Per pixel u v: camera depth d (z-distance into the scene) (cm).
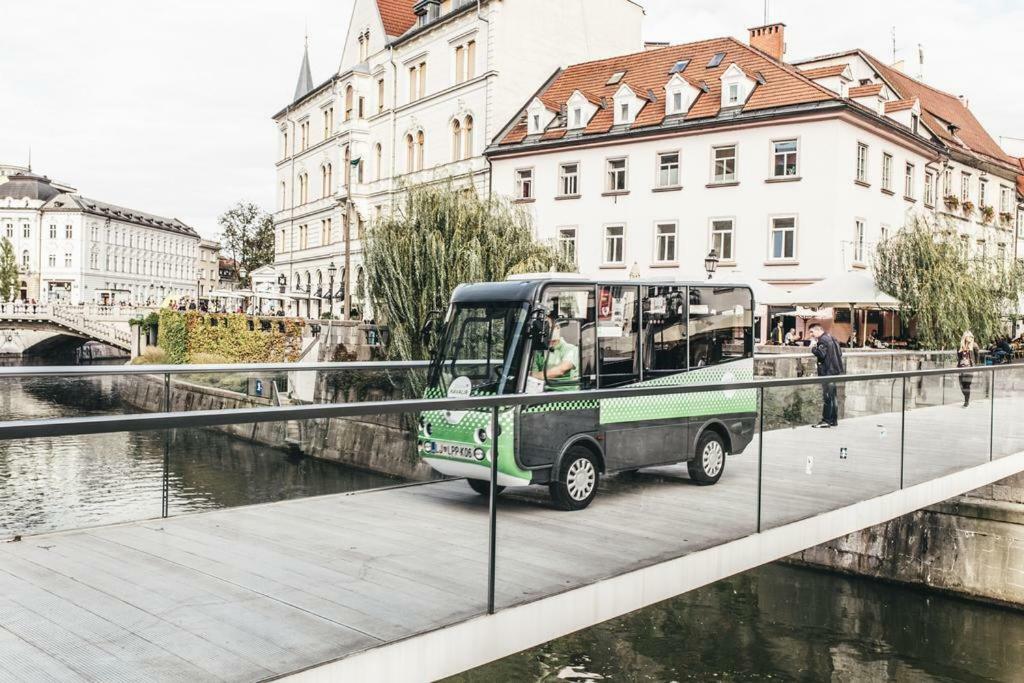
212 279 15188
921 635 1352
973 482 1054
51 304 6197
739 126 3494
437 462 464
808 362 1819
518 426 507
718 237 3584
